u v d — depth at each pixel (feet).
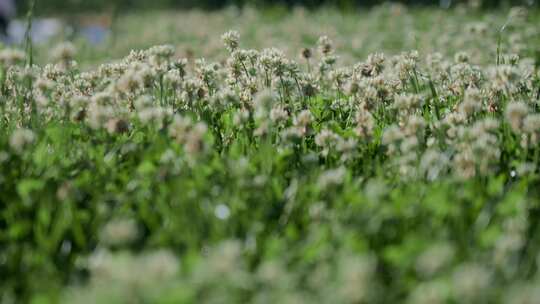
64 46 21.93
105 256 13.35
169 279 11.33
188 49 37.17
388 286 12.87
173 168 16.22
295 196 15.55
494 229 13.19
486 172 16.21
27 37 23.57
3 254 14.16
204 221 14.51
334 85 23.41
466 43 38.68
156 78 21.01
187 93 21.35
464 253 13.03
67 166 17.16
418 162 16.93
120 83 19.39
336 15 67.05
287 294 11.59
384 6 67.92
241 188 15.57
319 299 11.71
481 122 17.61
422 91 24.14
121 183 16.76
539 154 17.90
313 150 19.49
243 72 24.04
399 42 47.03
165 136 17.62
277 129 19.72
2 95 21.85
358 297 11.10
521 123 17.44
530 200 15.43
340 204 14.71
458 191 15.12
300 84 23.02
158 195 15.76
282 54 22.68
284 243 13.47
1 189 16.15
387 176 17.03
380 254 13.37
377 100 21.24
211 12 90.43
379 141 19.29
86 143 18.35
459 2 66.08
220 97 20.89
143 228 15.12
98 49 52.54
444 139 18.56
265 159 17.21
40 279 13.00
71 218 14.60
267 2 84.02
